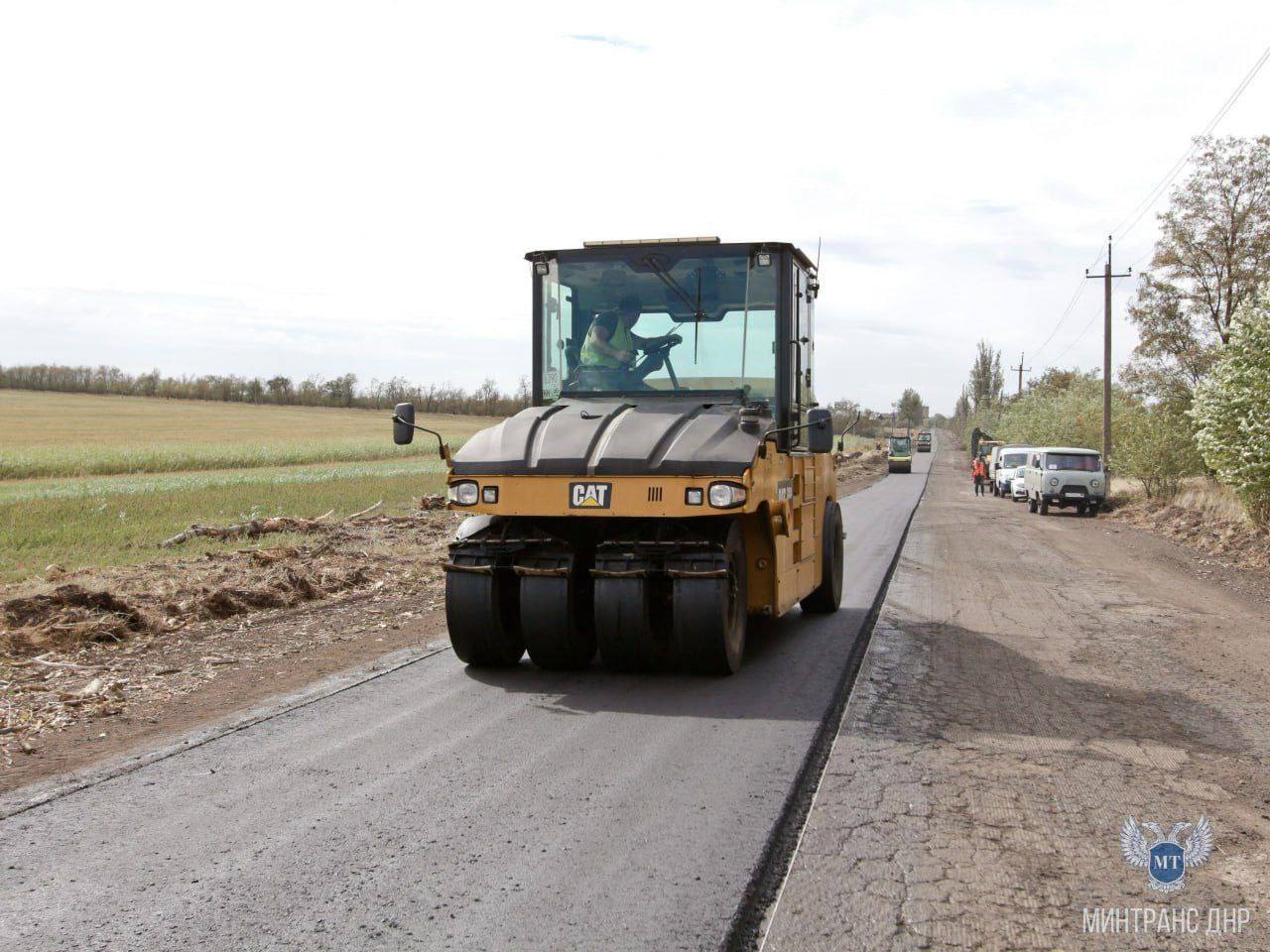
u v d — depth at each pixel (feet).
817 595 33.81
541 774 17.07
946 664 26.78
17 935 11.48
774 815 15.21
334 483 103.71
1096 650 29.32
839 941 11.51
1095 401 146.61
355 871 13.17
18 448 163.02
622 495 22.33
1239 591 43.73
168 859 13.58
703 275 26.63
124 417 282.97
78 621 29.25
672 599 24.34
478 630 24.14
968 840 14.57
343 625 31.22
